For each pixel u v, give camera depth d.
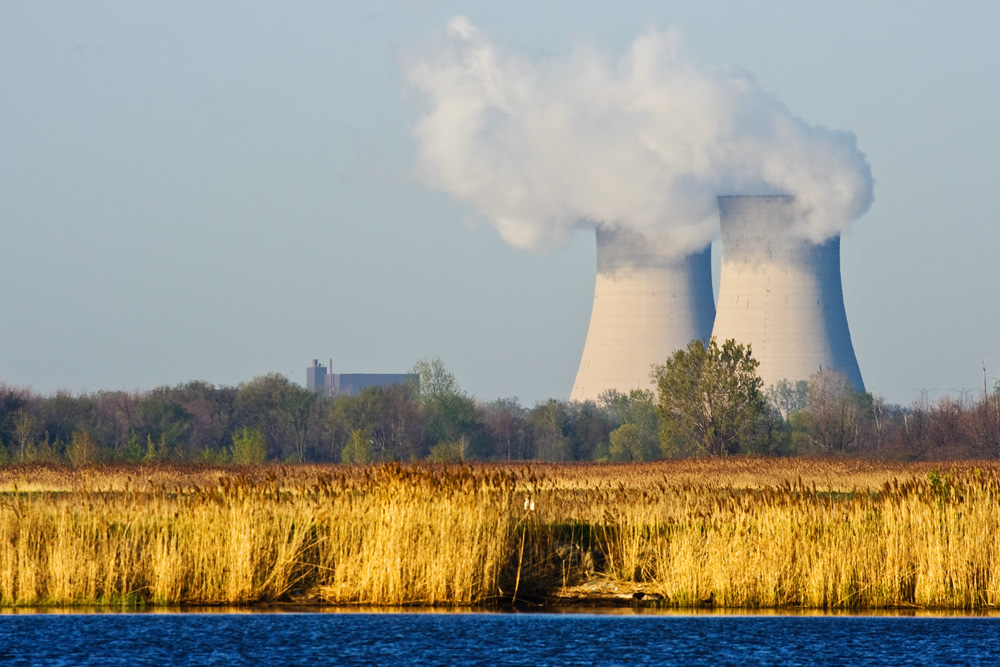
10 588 78.50
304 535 81.88
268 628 73.88
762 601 80.06
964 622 76.50
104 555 79.12
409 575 79.69
